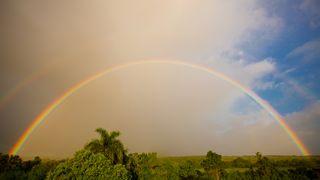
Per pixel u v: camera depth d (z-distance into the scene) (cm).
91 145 4516
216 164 6825
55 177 3253
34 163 6806
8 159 6600
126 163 4794
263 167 6788
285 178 6469
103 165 3416
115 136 4638
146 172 5381
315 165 10194
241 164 10612
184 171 6488
